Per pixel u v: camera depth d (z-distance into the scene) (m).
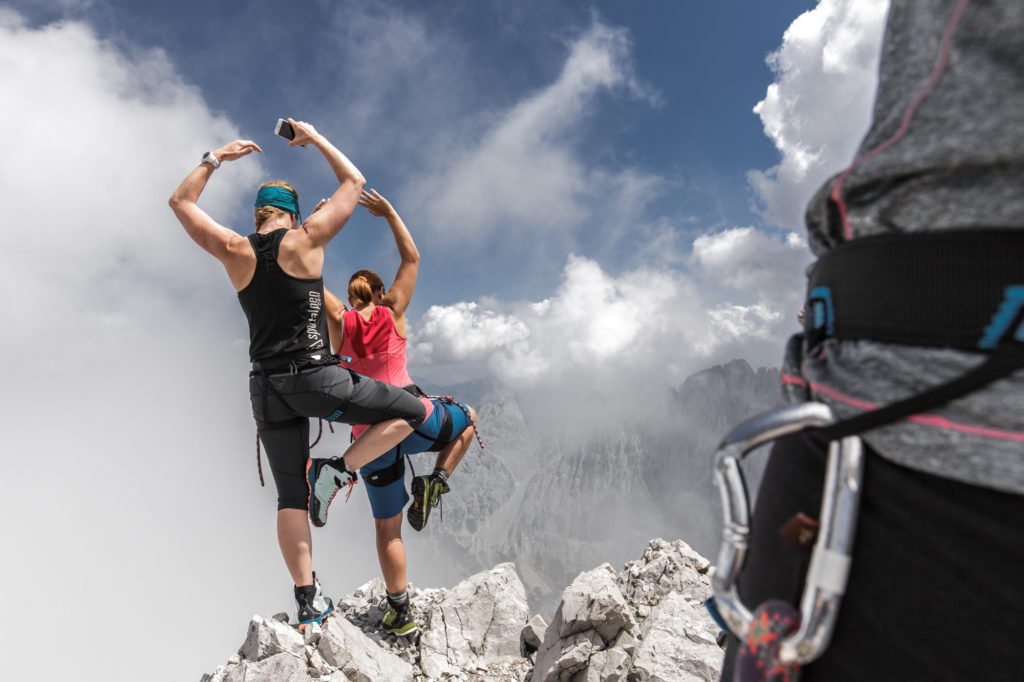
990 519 0.54
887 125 0.71
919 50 0.69
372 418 3.34
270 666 3.10
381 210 3.80
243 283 3.10
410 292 3.88
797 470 0.75
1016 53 0.57
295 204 3.44
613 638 3.42
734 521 0.67
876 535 0.63
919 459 0.57
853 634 0.64
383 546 3.82
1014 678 0.54
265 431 3.31
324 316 3.23
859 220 0.69
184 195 3.18
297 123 3.24
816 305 0.79
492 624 3.99
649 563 4.25
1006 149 0.54
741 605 0.68
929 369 0.57
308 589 3.49
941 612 0.58
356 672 3.33
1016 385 0.50
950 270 0.57
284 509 3.43
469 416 3.86
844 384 0.66
